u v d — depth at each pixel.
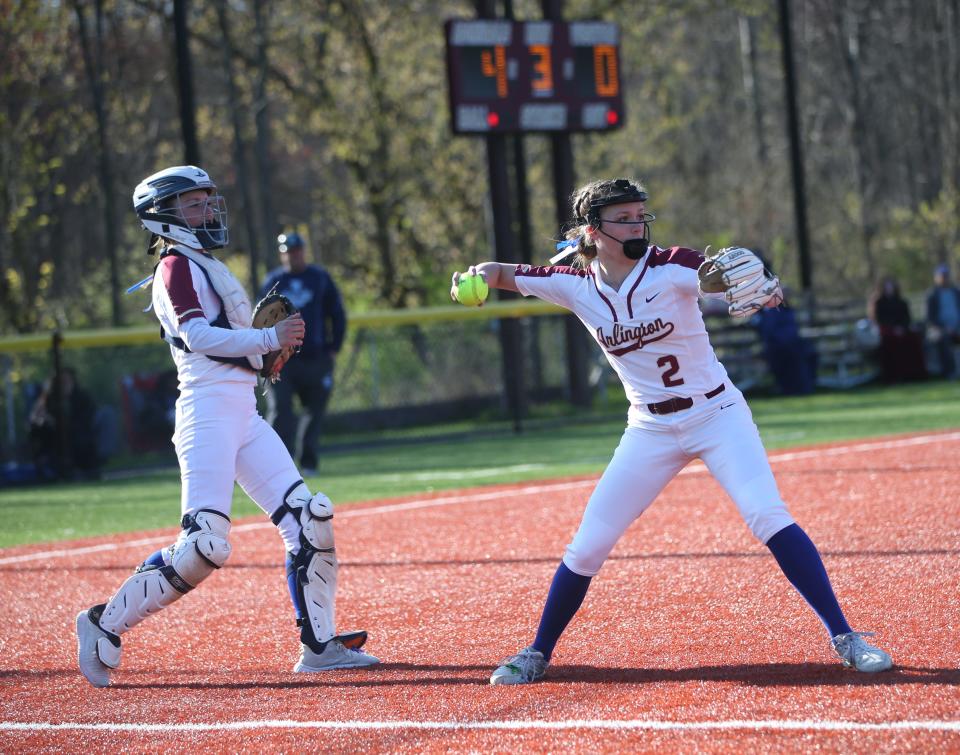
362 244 94.88
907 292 122.25
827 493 32.19
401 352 65.19
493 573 24.78
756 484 16.45
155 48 106.25
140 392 56.09
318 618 18.39
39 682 18.42
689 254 16.16
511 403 65.12
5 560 29.31
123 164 108.56
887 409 59.06
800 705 14.66
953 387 70.06
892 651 17.06
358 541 29.56
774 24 132.25
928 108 135.62
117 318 86.12
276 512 18.59
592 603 21.56
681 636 18.89
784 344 71.38
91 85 84.19
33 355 55.00
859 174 126.94
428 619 21.33
